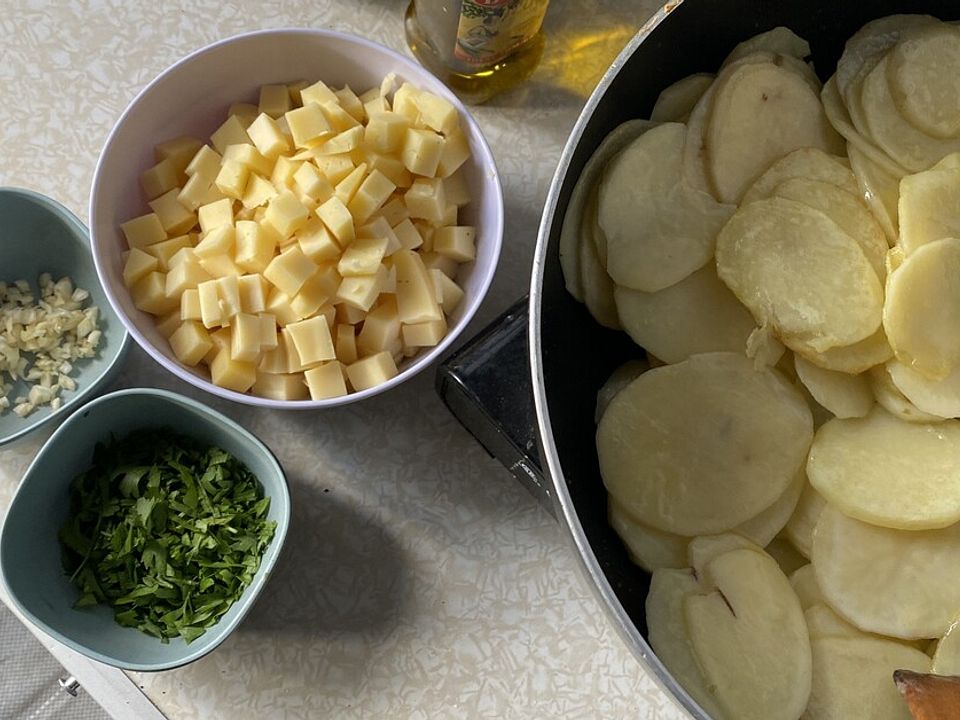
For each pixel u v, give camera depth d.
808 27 0.67
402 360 0.75
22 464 0.75
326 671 0.73
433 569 0.76
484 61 0.78
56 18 0.81
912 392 0.60
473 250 0.73
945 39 0.64
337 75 0.76
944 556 0.61
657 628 0.58
